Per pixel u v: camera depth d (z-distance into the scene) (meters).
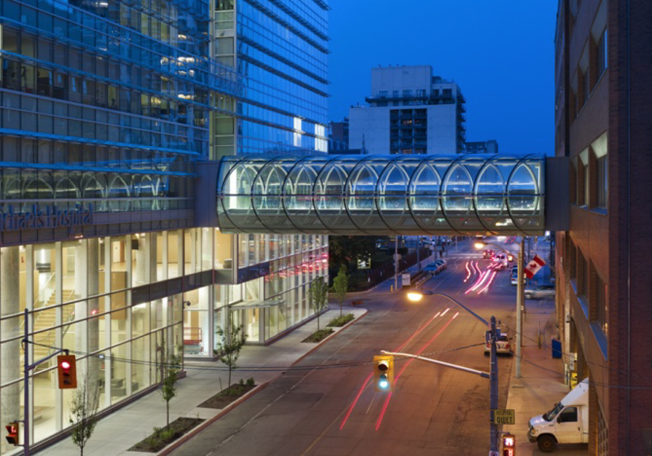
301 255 65.50
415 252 134.25
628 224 22.39
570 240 43.22
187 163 46.16
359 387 42.38
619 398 22.31
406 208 43.31
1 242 29.16
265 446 31.88
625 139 22.47
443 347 53.91
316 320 67.44
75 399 33.12
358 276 94.44
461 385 42.56
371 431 33.81
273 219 45.62
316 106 78.00
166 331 43.50
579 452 31.39
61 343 33.47
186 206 46.06
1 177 29.53
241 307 52.59
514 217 41.84
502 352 50.47
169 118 44.34
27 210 30.81
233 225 46.50
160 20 43.50
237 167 46.50
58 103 33.59
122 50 38.91
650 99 22.30
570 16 45.31
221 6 54.94
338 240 95.50
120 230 38.09
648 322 22.22
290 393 41.38
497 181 42.00
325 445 31.83
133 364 39.69
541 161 41.75
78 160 35.03
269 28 62.69
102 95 37.28
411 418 35.94
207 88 49.00
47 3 32.81
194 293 50.38
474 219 42.53
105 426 34.88
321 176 44.78
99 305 36.53
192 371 46.84
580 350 37.28
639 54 22.41
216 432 34.25
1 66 29.97
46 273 32.62
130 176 39.44
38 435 31.64
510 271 115.38
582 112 33.97
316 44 76.81
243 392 41.09
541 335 58.34
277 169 45.72
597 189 29.67
